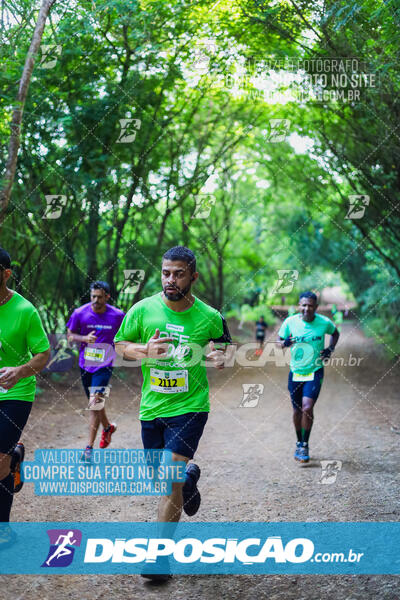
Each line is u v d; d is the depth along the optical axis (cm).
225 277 2239
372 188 1010
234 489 487
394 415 805
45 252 1002
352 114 906
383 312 1641
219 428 746
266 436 697
